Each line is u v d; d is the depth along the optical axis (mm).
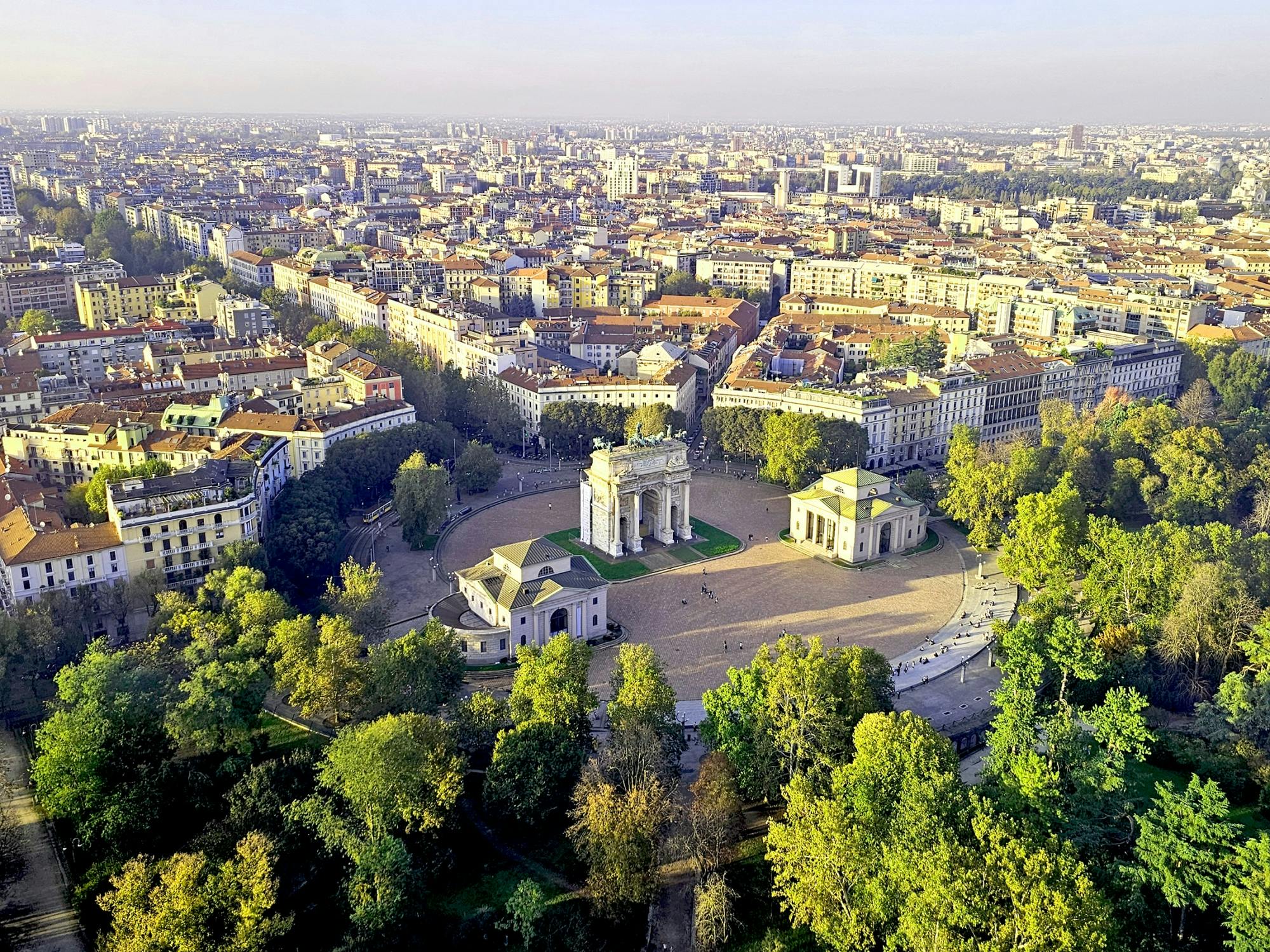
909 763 182875
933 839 165625
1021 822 175375
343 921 186750
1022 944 149500
